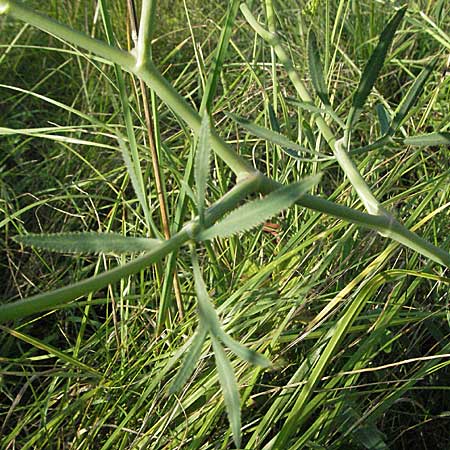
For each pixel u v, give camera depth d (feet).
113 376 1.59
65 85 2.86
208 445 1.45
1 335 1.93
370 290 1.35
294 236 1.65
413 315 1.57
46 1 3.28
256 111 2.31
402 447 1.62
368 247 1.59
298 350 1.62
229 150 0.99
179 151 2.41
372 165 2.06
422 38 2.66
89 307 1.85
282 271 1.68
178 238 0.82
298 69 2.37
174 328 1.62
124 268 0.78
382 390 1.45
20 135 2.71
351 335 1.60
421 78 1.22
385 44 1.16
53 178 2.33
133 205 2.24
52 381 1.72
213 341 0.82
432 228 1.81
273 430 1.55
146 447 1.44
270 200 0.80
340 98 2.50
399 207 2.07
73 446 1.52
